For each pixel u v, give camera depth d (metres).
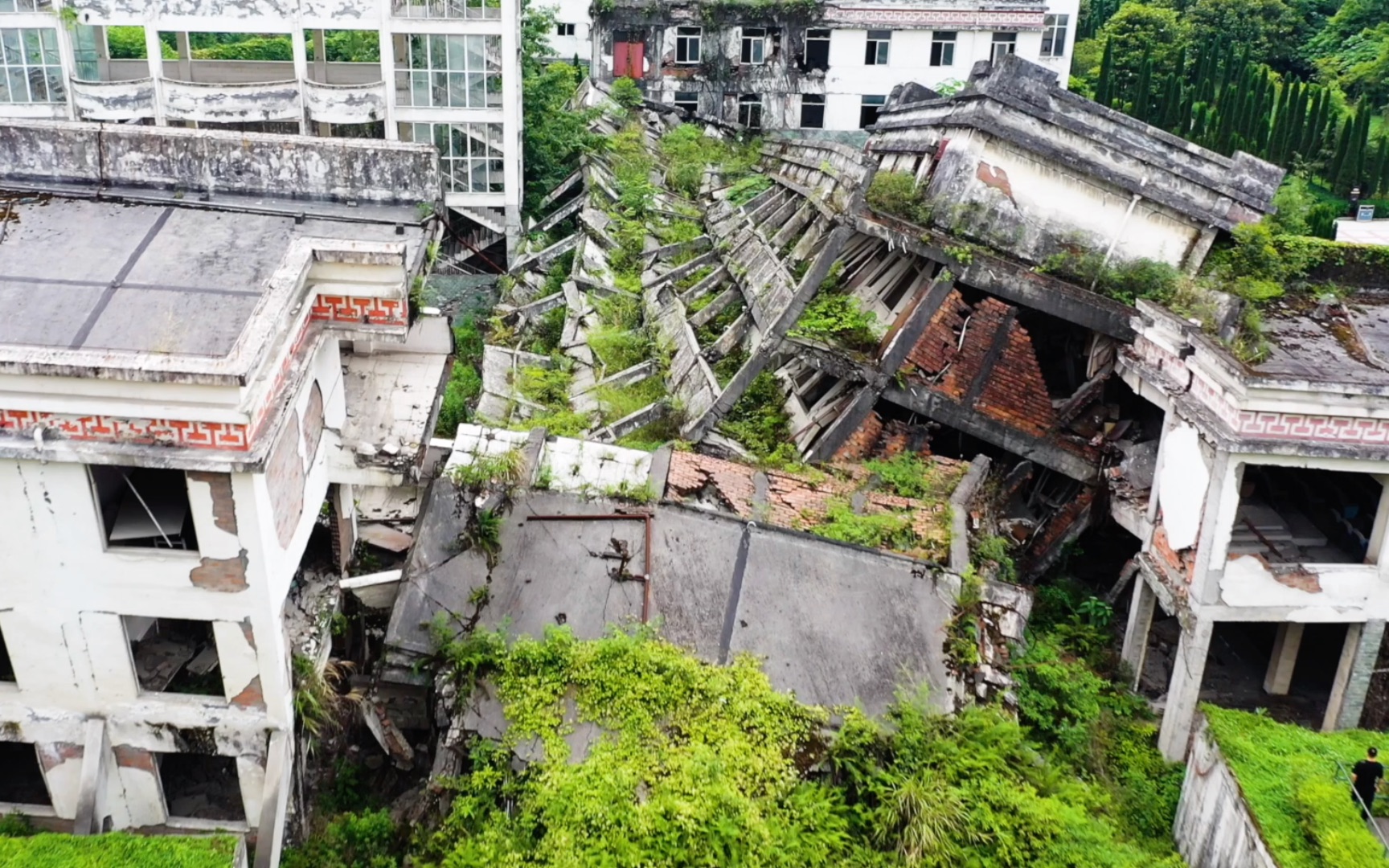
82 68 31.41
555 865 10.93
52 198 14.29
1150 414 19.56
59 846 10.80
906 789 11.99
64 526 10.77
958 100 21.48
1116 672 17.30
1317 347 16.31
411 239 14.49
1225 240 19.47
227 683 11.73
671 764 11.90
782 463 18.64
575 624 13.74
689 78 42.62
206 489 10.56
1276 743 13.42
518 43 33.66
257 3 29.77
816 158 29.06
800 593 14.30
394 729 14.00
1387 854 11.30
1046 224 19.61
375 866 12.48
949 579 14.89
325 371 13.11
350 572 14.88
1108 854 12.02
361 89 30.95
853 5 40.62
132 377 9.95
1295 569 14.84
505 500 15.09
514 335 27.19
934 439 20.22
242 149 14.93
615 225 32.72
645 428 21.12
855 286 22.58
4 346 10.81
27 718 11.85
